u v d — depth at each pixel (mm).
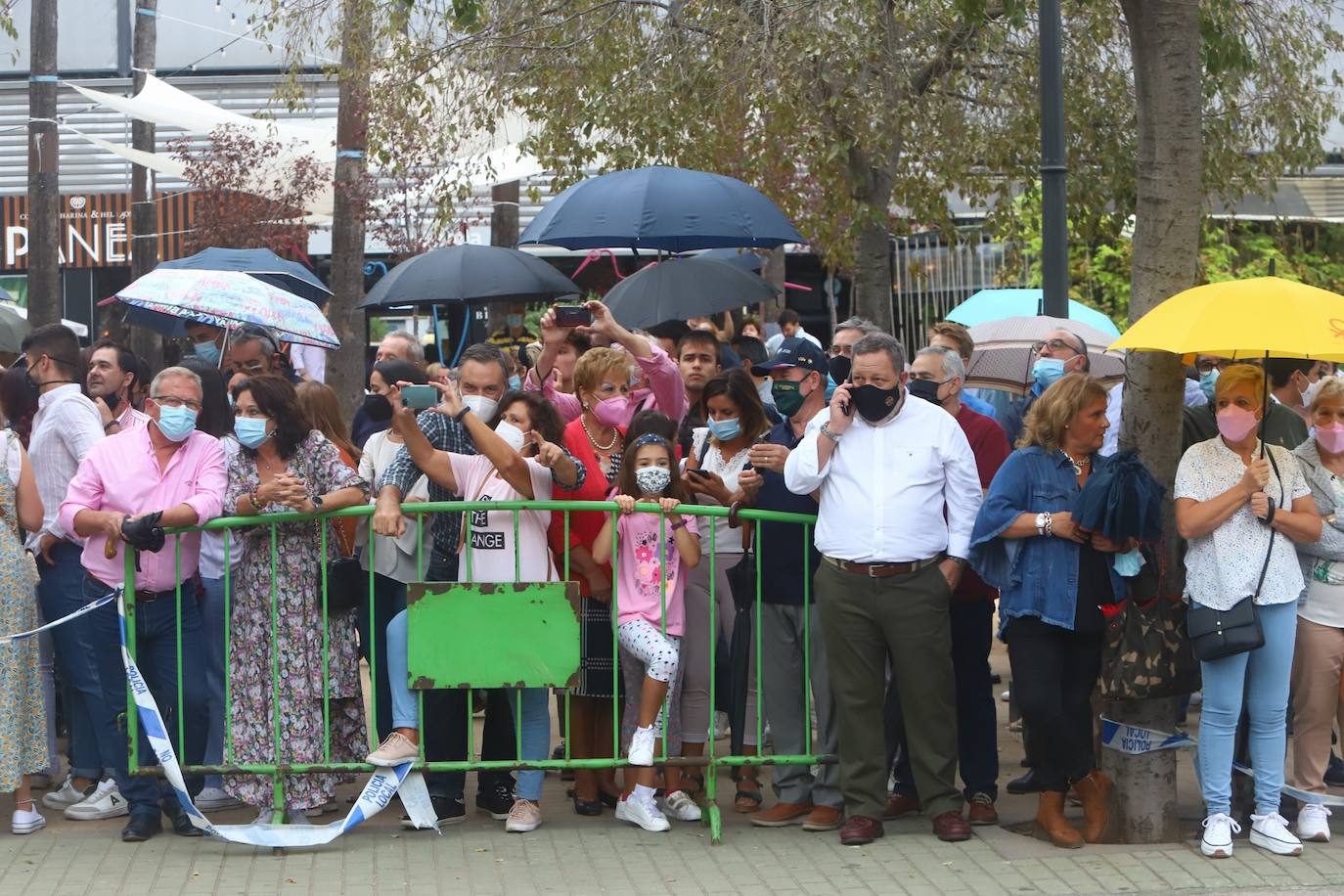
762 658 6422
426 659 6055
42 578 6484
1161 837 6129
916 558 5988
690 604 6633
